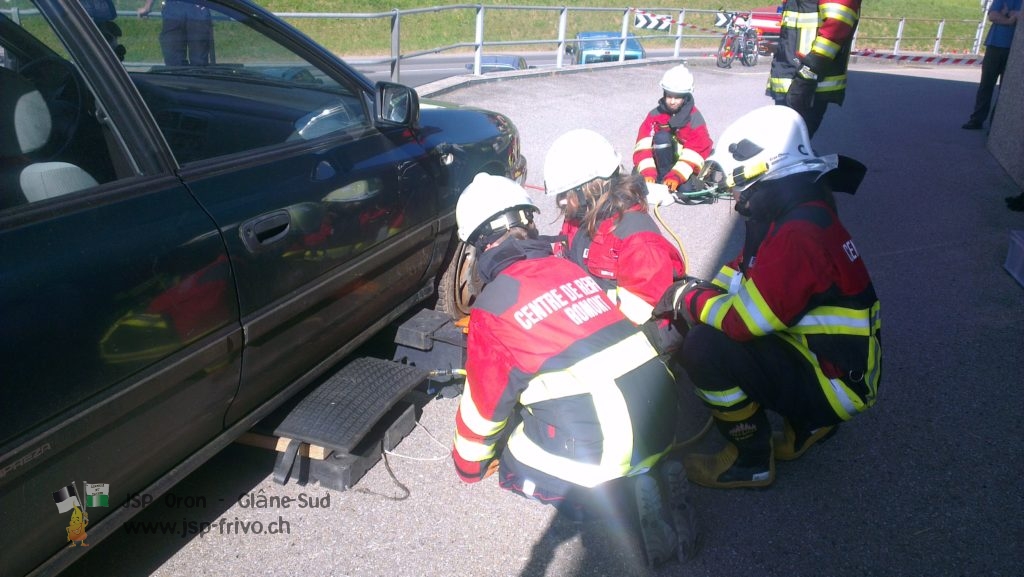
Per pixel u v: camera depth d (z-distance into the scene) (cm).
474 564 238
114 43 230
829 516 264
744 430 264
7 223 164
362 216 266
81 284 170
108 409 175
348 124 283
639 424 224
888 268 494
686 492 238
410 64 2230
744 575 236
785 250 230
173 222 196
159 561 233
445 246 332
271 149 241
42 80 192
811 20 590
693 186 504
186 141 239
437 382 322
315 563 236
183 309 194
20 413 157
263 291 222
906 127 1008
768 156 237
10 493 160
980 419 324
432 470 282
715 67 1753
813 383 250
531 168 708
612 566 239
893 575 237
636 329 236
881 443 306
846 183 247
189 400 203
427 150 308
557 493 238
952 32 3544
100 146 193
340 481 266
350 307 269
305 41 273
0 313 154
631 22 3522
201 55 257
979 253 525
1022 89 738
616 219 273
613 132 887
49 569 180
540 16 3338
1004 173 754
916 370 363
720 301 249
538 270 232
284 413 267
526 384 225
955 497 274
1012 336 400
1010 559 244
